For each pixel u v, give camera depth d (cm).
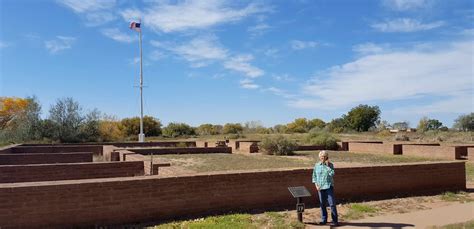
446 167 1362
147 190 906
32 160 1923
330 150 3559
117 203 877
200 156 2733
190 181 955
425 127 7219
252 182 1030
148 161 1536
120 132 5203
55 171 1455
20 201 799
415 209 1090
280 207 1055
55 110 4191
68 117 4228
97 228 851
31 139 4031
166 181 927
